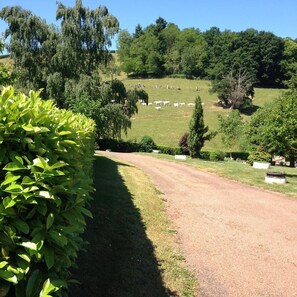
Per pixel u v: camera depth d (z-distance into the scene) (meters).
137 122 60.31
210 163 23.81
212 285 5.30
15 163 2.42
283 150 18.03
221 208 10.31
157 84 102.12
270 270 6.06
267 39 99.00
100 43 27.67
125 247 6.12
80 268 4.89
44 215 2.52
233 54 99.12
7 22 26.98
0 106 2.54
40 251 2.45
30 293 2.33
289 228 8.65
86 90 25.30
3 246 2.31
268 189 13.98
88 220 6.94
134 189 11.44
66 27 26.61
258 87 100.69
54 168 2.56
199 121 31.20
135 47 117.69
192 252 6.56
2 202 2.33
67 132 2.96
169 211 9.46
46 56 27.59
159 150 37.69
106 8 27.92
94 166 15.23
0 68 8.66
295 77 36.12
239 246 7.14
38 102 3.09
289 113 17.31
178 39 127.25
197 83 105.00
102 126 19.14
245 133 36.50
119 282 4.85
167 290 4.93
